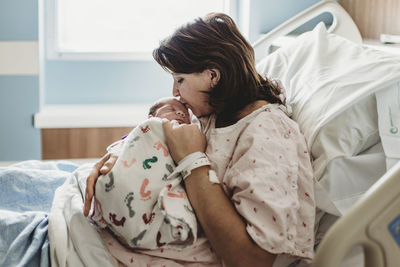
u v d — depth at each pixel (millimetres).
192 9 2826
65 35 2742
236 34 1104
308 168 1028
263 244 884
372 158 1084
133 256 1015
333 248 617
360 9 2318
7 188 1268
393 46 1591
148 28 2807
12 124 2539
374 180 1095
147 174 988
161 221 956
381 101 1078
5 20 2451
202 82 1079
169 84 2840
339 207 1066
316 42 1365
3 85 2504
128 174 977
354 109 1091
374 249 643
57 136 2518
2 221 1087
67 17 2719
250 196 923
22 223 1090
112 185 967
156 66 2809
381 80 1072
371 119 1099
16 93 2516
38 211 1241
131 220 956
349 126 1077
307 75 1261
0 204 1247
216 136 1077
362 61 1188
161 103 1280
